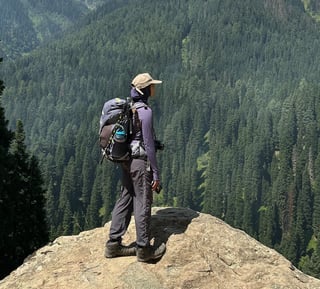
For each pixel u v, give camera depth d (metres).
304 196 128.88
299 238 116.56
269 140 173.25
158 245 8.27
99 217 136.12
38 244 24.53
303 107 178.12
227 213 135.75
